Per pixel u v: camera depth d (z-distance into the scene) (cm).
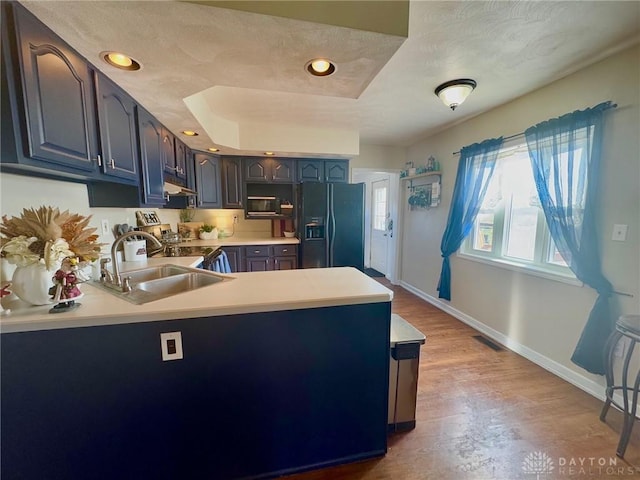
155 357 117
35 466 111
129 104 181
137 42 122
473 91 243
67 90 123
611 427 170
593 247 194
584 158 200
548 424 173
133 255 230
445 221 366
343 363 141
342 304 136
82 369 111
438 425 173
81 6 99
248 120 331
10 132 99
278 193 437
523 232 266
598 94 193
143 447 121
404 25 117
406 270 471
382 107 285
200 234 409
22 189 132
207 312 119
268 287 149
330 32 114
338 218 395
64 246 113
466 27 157
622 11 145
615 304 186
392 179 498
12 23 96
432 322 330
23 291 107
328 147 372
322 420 142
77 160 130
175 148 284
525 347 253
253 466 136
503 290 277
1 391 104
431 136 392
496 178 291
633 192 176
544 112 232
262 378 131
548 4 139
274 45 124
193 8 101
